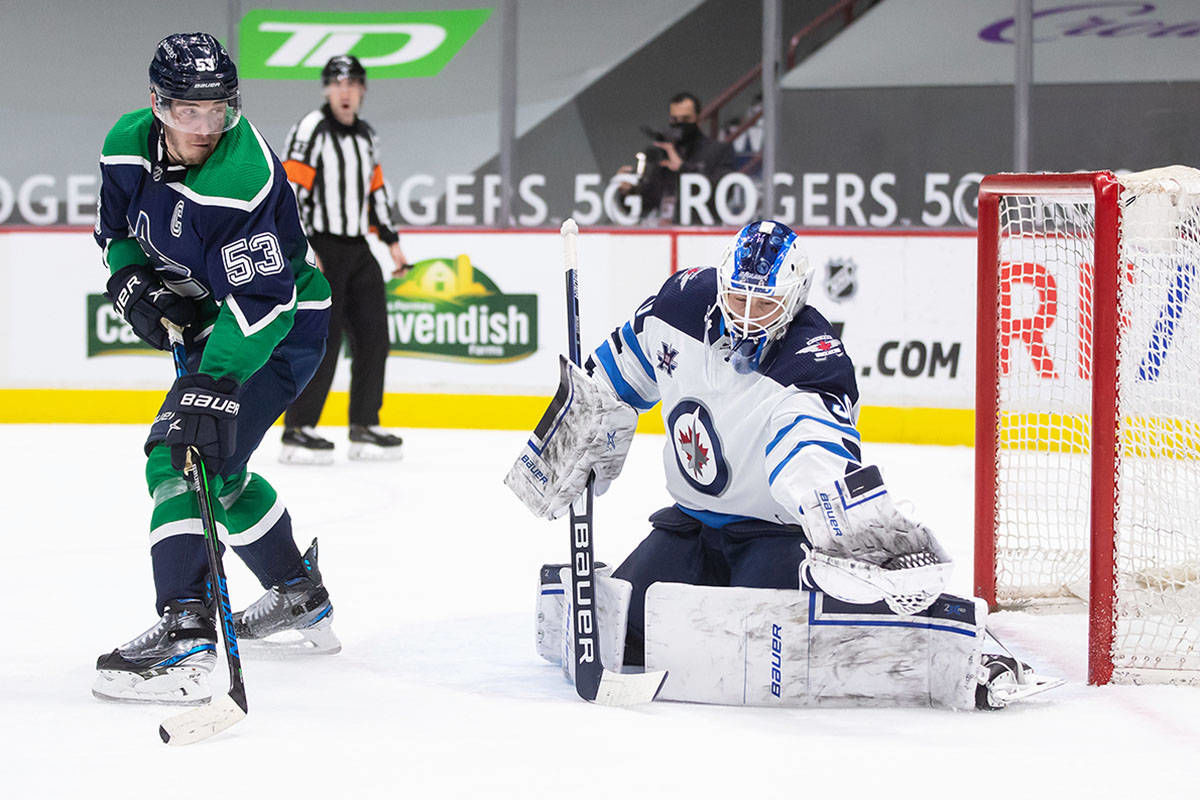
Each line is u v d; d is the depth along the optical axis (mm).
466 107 29594
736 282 8617
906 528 8211
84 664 9844
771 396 8812
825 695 8844
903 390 25641
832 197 28172
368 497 18938
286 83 29875
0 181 29562
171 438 8672
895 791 7184
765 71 27484
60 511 17422
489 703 8883
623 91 29109
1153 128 27797
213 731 7969
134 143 9016
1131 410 11148
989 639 9727
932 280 25453
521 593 12641
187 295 9641
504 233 26953
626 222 28812
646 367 9680
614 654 9125
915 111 28047
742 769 7520
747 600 8836
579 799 7031
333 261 22594
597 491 9211
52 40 29594
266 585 10055
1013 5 27672
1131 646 10492
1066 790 7227
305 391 22484
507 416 27156
